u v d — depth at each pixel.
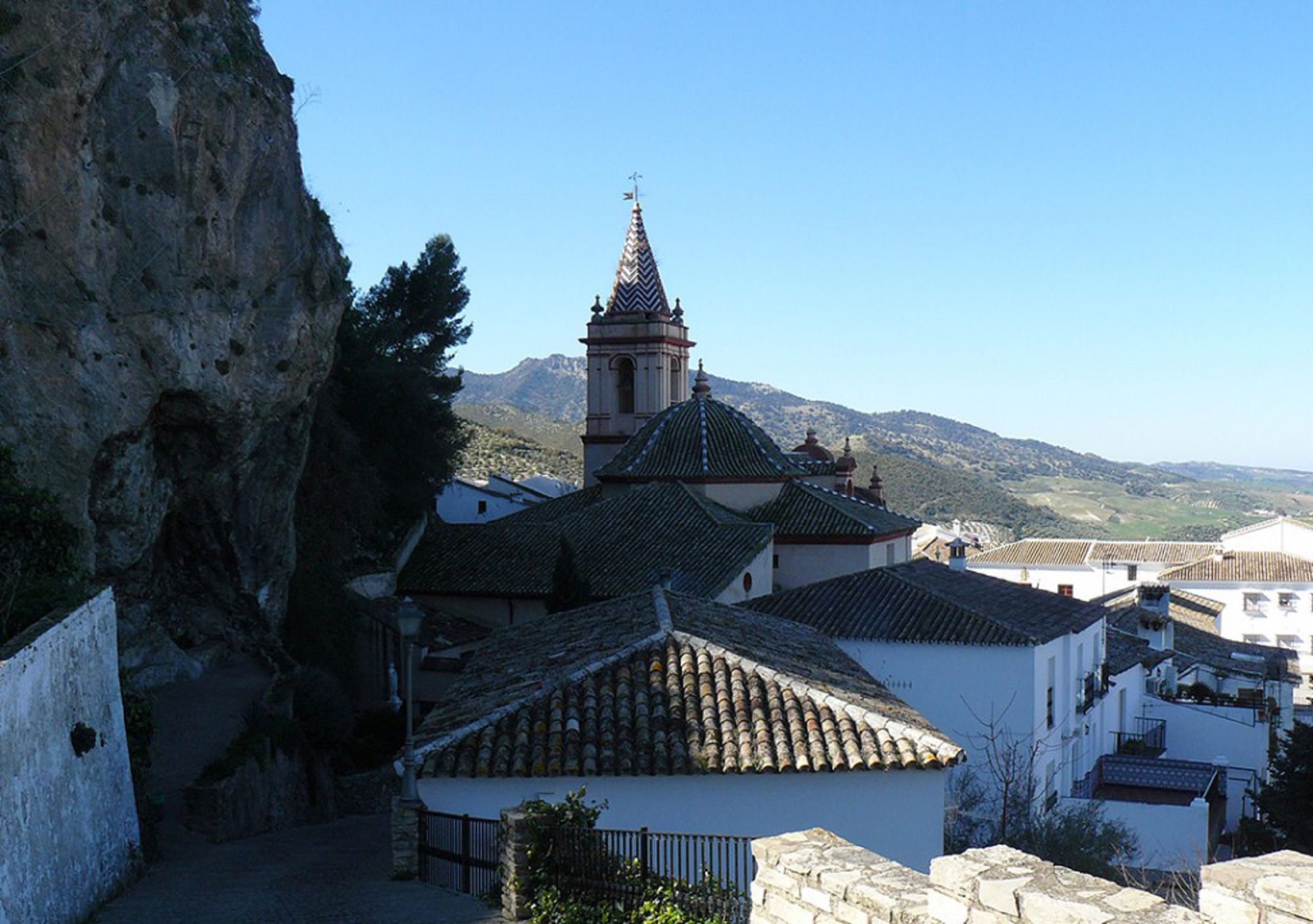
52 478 25.50
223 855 21.42
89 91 26.39
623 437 61.94
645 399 61.50
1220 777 37.44
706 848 16.67
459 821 17.08
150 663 30.92
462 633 41.22
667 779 18.25
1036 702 30.81
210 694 30.50
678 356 63.47
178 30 28.75
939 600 32.84
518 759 18.20
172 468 30.17
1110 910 7.53
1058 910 7.70
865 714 19.52
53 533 22.08
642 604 26.69
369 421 47.38
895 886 9.48
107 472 27.19
